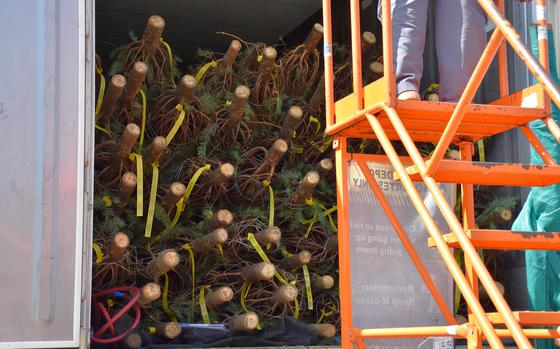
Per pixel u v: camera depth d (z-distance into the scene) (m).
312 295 4.98
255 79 5.34
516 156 5.32
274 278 4.87
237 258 4.89
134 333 4.13
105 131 4.77
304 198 5.00
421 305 4.31
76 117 3.53
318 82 5.60
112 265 4.37
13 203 3.38
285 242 5.08
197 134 5.09
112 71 4.92
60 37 3.57
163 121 5.02
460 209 5.30
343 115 3.91
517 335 2.58
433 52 5.85
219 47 7.80
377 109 3.55
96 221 4.61
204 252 4.76
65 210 3.44
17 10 3.53
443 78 3.85
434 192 3.07
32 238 3.38
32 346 3.30
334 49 5.81
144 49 4.98
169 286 4.82
